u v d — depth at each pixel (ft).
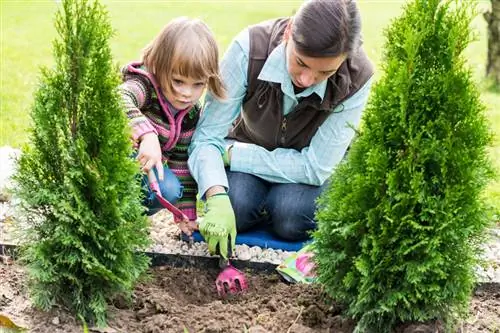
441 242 10.14
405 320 10.93
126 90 12.28
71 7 9.90
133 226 10.94
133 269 10.96
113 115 10.27
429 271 10.36
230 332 11.15
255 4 44.32
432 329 10.64
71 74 10.02
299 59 11.21
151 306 11.58
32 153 10.50
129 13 39.96
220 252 12.51
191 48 12.00
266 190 14.37
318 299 12.01
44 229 10.65
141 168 11.76
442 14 9.96
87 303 10.89
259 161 13.78
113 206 10.26
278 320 11.48
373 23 39.73
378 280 10.50
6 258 12.67
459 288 10.44
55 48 10.08
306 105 12.89
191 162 13.14
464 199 10.13
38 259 10.61
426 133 9.98
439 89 9.90
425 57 10.11
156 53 12.28
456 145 10.07
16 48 30.42
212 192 12.77
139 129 11.89
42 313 10.77
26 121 20.54
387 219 9.97
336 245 11.01
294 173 13.71
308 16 10.84
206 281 12.99
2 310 10.97
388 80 10.12
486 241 10.83
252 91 12.97
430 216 10.03
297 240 14.17
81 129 10.21
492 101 25.12
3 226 13.73
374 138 10.31
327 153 13.48
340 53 10.90
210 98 13.08
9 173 15.42
